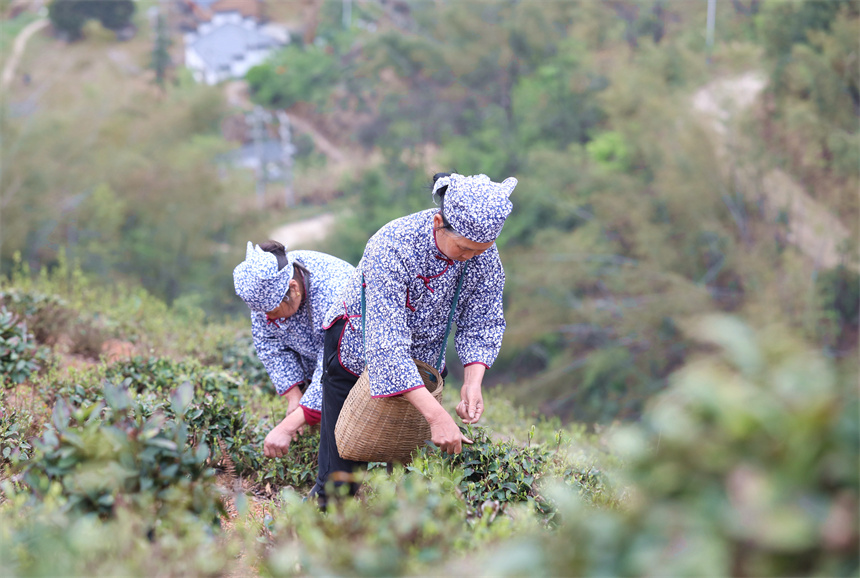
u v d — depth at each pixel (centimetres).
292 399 347
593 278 2633
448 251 258
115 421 206
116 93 3497
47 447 199
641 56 3025
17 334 447
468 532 196
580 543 134
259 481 343
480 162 3247
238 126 5112
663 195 2583
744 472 114
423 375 278
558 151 3219
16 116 3216
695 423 126
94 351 549
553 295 2648
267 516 264
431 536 177
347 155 4525
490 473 283
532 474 288
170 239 3128
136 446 196
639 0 3469
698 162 2523
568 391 2578
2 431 306
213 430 346
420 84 3800
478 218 239
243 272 306
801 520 108
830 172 2475
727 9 3166
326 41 5828
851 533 107
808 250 2369
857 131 2398
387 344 259
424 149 3566
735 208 2497
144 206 3195
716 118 2602
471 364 282
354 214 3341
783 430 115
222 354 570
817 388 118
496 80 3600
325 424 295
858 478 110
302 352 340
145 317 707
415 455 283
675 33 3284
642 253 2630
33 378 425
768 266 2331
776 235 2436
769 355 126
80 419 206
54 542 163
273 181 4459
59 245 3008
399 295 261
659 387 2400
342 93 4947
